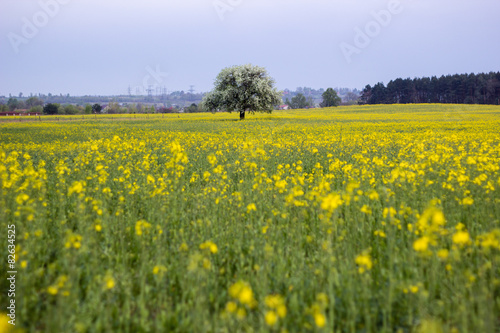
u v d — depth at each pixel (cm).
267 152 1546
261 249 518
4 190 693
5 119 6081
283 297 430
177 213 702
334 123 4062
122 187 907
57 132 3150
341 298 412
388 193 655
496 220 579
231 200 725
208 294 428
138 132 3023
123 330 389
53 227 639
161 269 444
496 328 369
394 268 474
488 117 4753
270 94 5838
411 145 1630
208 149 1703
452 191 747
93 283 419
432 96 11769
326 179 946
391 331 363
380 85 12650
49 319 352
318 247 537
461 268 462
